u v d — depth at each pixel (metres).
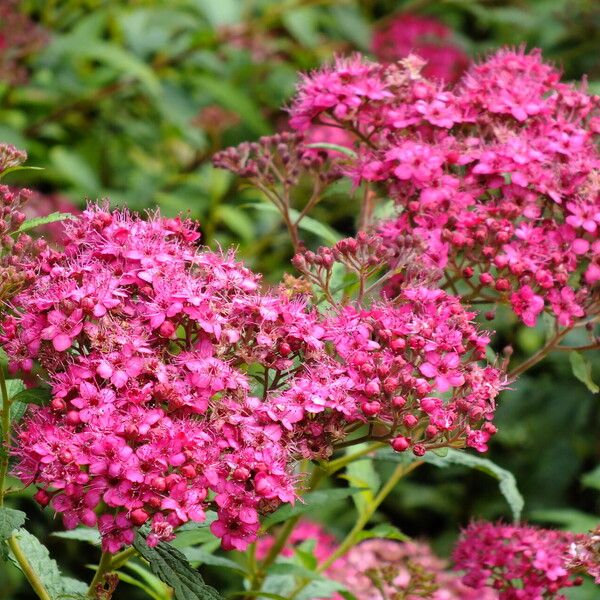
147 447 4.34
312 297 5.60
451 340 4.98
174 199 10.59
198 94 11.58
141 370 4.52
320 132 8.67
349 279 6.00
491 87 6.19
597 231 5.69
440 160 5.76
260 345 4.80
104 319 4.65
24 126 11.15
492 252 5.67
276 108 11.84
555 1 12.04
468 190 5.85
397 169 5.75
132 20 11.19
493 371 5.04
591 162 5.78
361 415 4.90
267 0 12.06
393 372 4.91
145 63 11.10
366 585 7.11
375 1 13.14
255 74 11.88
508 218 5.71
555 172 5.80
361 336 4.97
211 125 10.62
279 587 6.54
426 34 11.79
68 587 5.41
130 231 4.99
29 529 9.34
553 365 10.40
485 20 12.95
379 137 6.24
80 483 4.30
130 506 4.28
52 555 9.62
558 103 6.19
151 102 11.36
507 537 5.95
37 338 4.71
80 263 4.88
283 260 10.99
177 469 4.38
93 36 11.03
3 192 5.20
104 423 4.36
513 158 5.74
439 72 11.12
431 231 5.71
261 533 4.58
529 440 10.39
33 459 4.48
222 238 10.91
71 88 11.06
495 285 5.68
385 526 6.55
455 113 6.01
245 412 4.65
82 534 6.05
